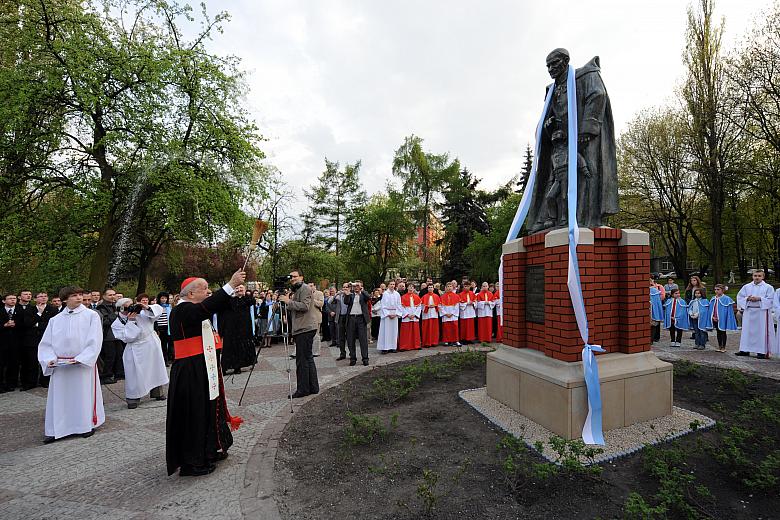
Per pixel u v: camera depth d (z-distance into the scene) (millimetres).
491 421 4758
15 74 12641
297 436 4770
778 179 19594
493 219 29875
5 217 13688
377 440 4438
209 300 4012
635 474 3477
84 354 5156
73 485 3836
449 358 9031
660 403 4582
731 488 3252
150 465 4281
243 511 3223
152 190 15398
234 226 16297
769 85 18422
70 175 15055
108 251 15430
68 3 14234
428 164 39094
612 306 4648
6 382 7871
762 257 28078
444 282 35125
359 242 37312
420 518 2965
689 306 10766
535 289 4992
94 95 13555
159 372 6941
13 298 7918
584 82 4938
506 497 3199
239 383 7793
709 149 21516
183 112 15828
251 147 17047
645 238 4695
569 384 4070
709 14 21234
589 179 4914
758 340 9078
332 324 12586
